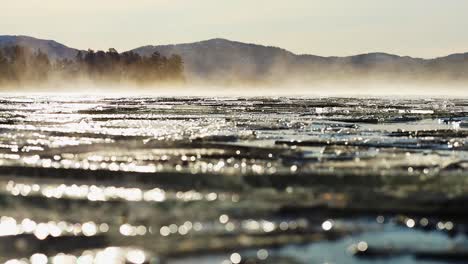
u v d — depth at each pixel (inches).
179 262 308.5
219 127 1315.2
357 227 377.1
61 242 338.0
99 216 394.9
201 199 449.1
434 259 318.7
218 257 316.5
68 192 473.7
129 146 853.2
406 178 547.8
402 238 354.3
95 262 306.2
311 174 554.9
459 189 496.4
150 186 502.9
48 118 1635.1
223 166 639.1
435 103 3560.5
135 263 307.0
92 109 2279.8
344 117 1786.4
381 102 3767.2
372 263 311.9
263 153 780.6
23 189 485.1
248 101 3826.3
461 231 370.6
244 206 427.2
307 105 2982.3
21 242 337.7
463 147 897.5
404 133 1167.6
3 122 1443.2
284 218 395.9
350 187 505.0
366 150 838.5
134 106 2672.2
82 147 838.5
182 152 783.7
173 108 2429.9
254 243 340.2
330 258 317.1
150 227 369.7
